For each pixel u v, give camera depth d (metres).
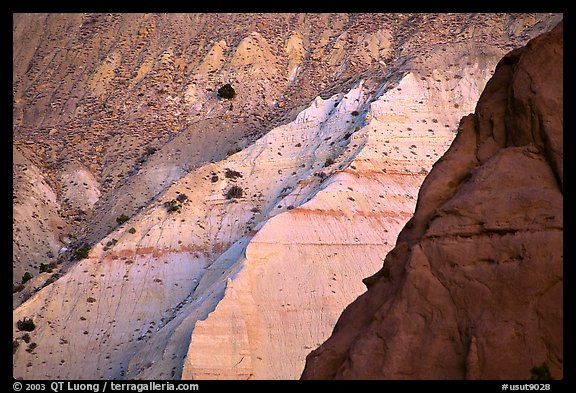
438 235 25.45
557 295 23.33
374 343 25.00
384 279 27.19
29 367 85.31
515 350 23.22
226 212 104.12
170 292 93.88
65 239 112.38
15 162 122.19
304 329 75.06
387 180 95.06
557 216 24.06
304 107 125.88
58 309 92.00
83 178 123.56
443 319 24.66
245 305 75.38
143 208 110.31
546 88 26.11
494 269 24.27
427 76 110.75
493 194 25.38
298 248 83.00
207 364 69.25
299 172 106.25
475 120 28.30
